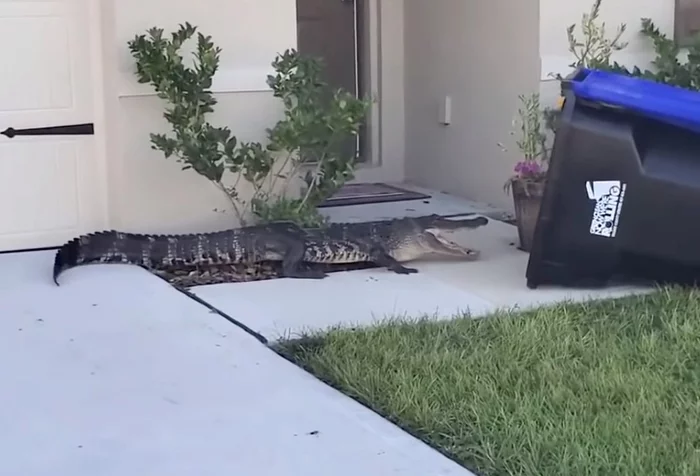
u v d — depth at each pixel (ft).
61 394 23.07
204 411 22.48
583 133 27.32
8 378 23.66
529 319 25.75
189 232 31.86
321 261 29.91
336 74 39.91
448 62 37.83
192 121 30.60
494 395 22.68
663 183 27.27
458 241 32.37
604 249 27.78
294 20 32.24
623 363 23.82
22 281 28.81
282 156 31.71
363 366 23.77
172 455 21.21
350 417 22.30
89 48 31.96
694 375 23.39
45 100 31.73
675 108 26.91
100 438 21.71
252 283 29.01
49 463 21.06
